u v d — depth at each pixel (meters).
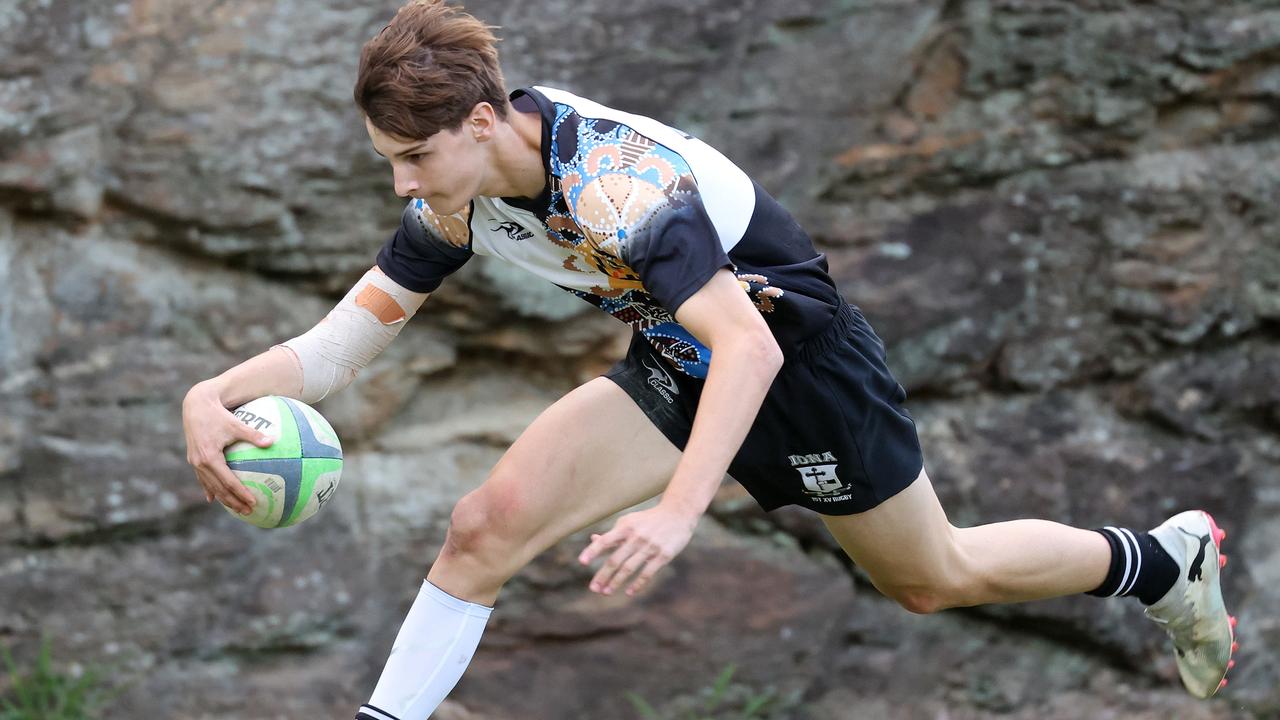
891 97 19.00
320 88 17.58
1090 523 19.59
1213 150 19.97
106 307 17.47
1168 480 19.84
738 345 8.55
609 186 8.91
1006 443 19.53
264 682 18.05
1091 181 19.64
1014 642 19.83
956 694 19.64
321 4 17.52
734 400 8.46
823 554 19.28
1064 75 19.39
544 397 19.19
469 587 10.38
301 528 18.14
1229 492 20.03
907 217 19.30
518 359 19.08
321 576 18.20
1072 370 19.72
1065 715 19.77
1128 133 19.69
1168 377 19.92
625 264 9.00
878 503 10.99
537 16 17.75
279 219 17.67
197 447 10.25
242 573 17.94
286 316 18.19
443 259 11.07
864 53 18.73
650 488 10.72
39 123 16.97
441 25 8.96
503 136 9.21
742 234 10.11
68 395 17.31
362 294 11.23
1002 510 19.34
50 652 17.41
